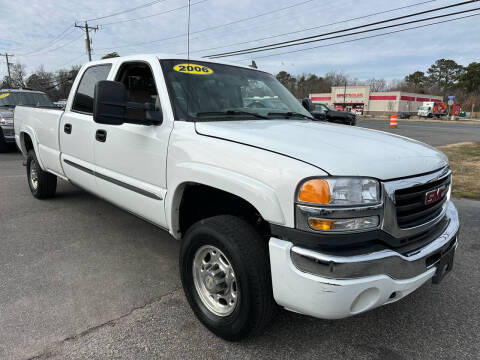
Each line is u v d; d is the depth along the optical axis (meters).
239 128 2.54
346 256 1.89
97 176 3.62
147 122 2.83
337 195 1.89
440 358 2.31
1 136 10.45
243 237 2.20
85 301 2.85
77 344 2.36
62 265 3.44
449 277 3.37
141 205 3.08
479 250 3.97
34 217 4.74
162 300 2.90
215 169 2.33
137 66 3.24
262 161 2.11
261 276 2.15
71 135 4.00
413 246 2.18
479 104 84.31
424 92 101.00
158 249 3.85
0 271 3.29
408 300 2.98
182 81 2.99
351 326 2.62
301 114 3.45
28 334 2.44
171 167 2.67
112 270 3.37
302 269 1.94
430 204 2.33
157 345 2.38
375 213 1.96
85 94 3.90
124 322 2.61
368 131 2.93
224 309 2.45
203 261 2.55
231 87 3.26
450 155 11.27
